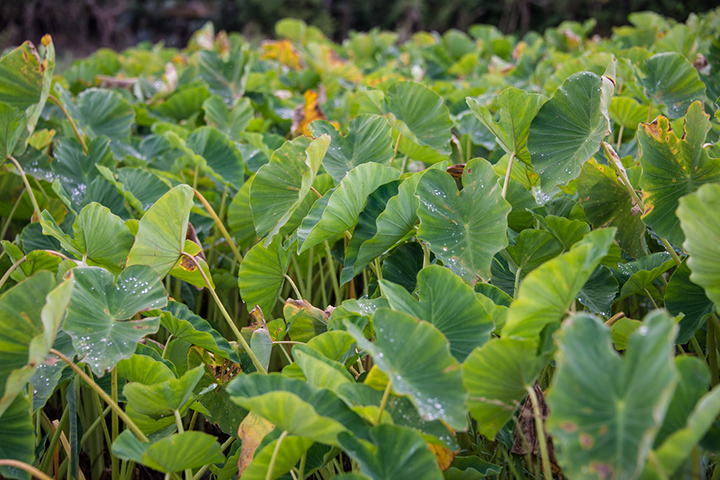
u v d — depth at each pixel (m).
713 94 4.07
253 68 6.53
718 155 2.61
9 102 3.09
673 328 1.77
